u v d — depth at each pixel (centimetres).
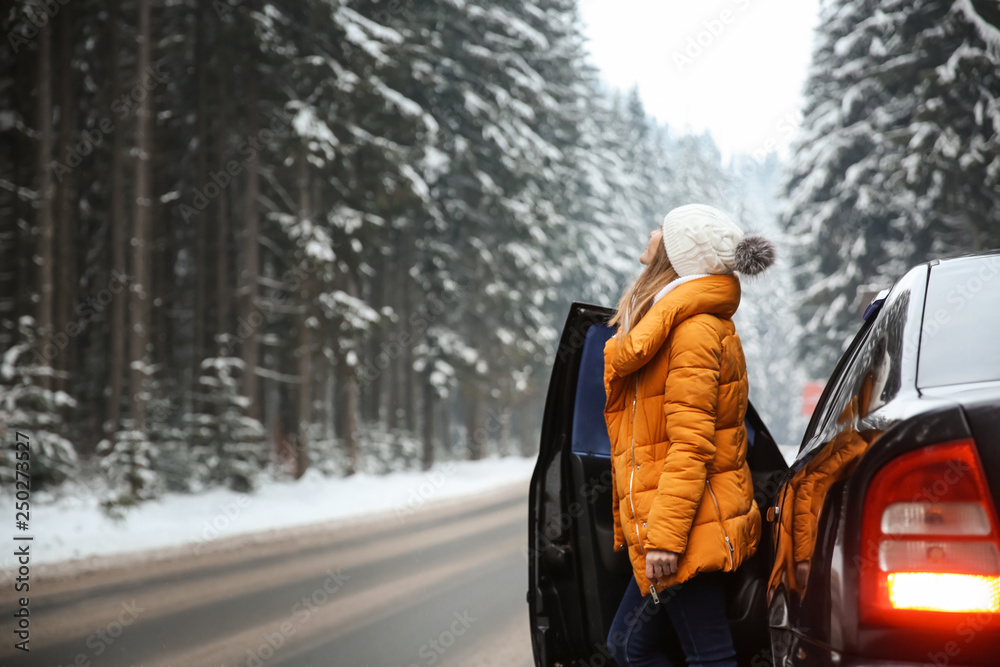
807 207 2947
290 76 1919
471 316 3011
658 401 233
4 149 1703
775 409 7112
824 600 158
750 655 263
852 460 161
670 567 222
